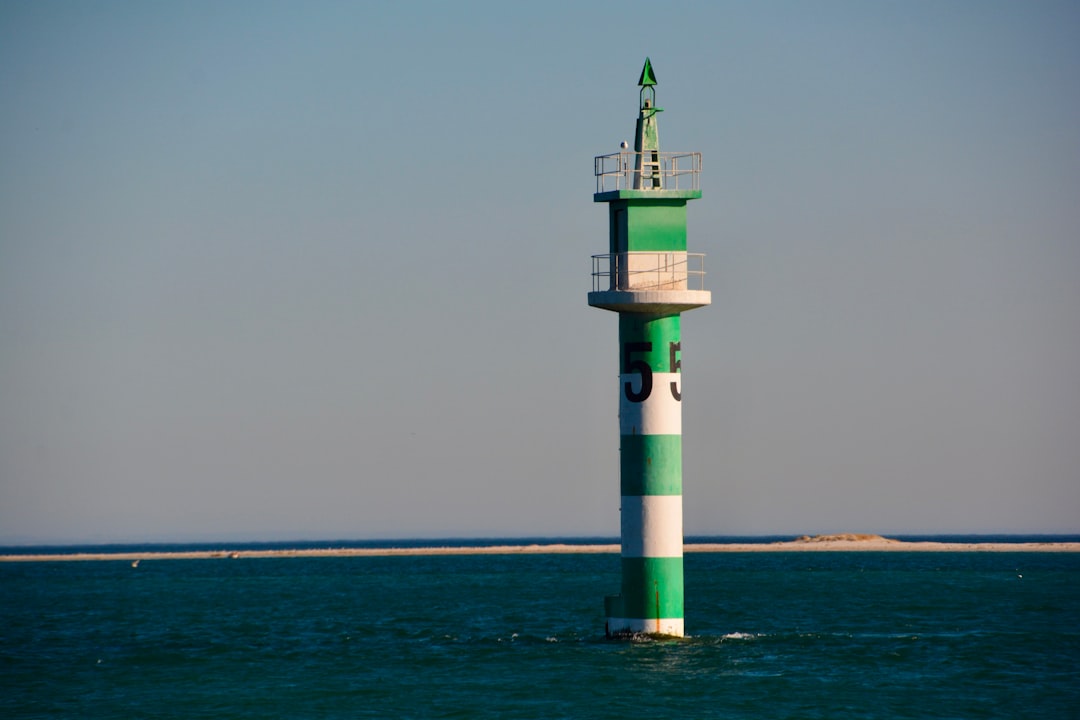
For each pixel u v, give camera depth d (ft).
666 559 212.02
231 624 330.13
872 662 216.13
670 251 210.79
